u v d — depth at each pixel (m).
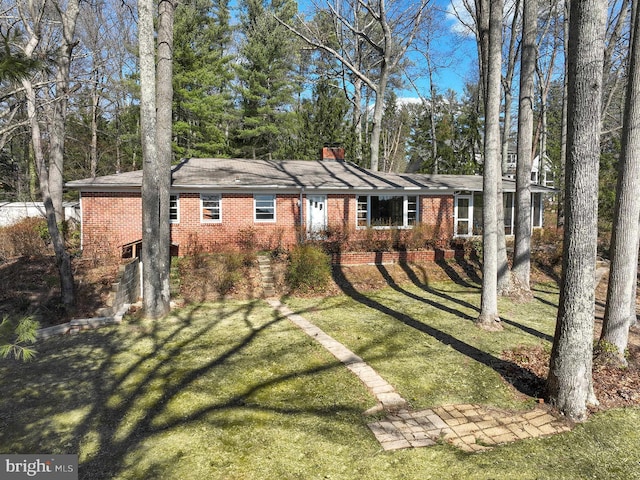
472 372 7.29
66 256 10.02
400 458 4.75
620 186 7.95
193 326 9.73
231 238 17.41
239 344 8.48
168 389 6.37
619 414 6.02
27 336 3.15
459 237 19.33
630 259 7.91
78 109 22.23
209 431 5.21
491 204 9.80
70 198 29.09
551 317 11.20
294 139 29.09
